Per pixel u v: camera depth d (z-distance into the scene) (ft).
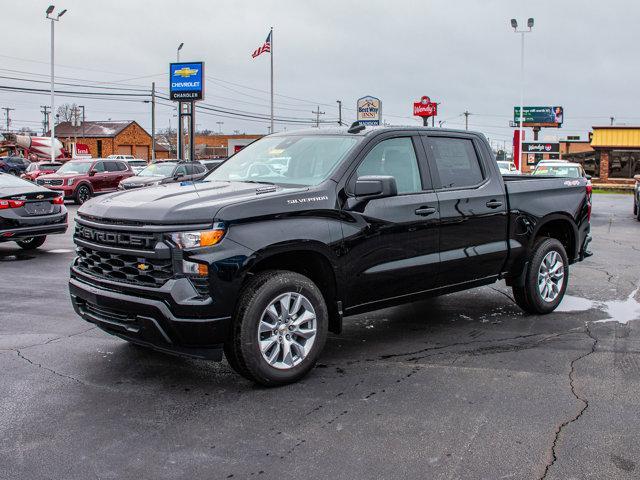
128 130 284.20
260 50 140.46
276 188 16.03
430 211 17.92
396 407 13.85
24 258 35.40
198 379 15.64
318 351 15.62
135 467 11.12
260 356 14.53
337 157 16.93
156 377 15.76
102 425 12.89
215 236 13.92
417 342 18.93
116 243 14.78
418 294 18.25
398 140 18.02
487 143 20.65
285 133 19.70
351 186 16.43
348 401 14.21
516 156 123.03
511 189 20.68
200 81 131.95
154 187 17.30
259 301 14.43
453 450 11.78
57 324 20.75
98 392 14.73
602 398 14.39
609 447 11.93
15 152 165.89
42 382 15.35
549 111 254.27
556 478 10.77
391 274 17.07
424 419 13.20
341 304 16.33
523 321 21.48
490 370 16.34
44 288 26.94
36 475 10.82
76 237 16.48
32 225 35.73
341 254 15.87
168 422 13.04
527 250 21.27
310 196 15.53
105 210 15.21
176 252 13.84
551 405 13.97
